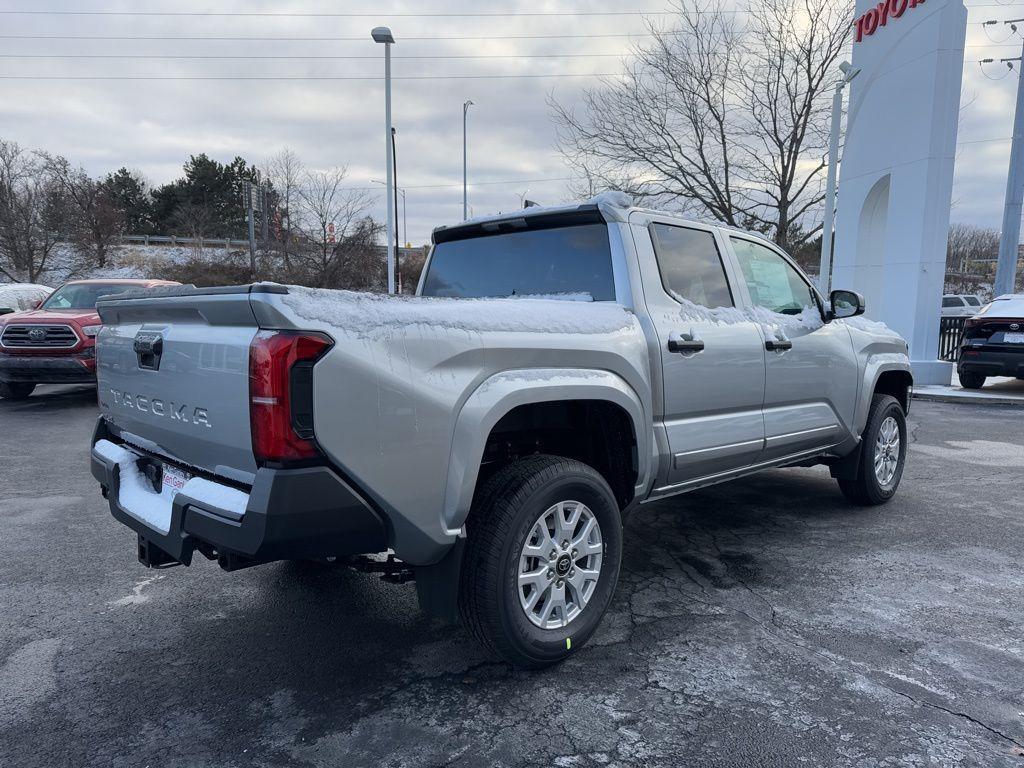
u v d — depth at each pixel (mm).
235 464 2459
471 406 2648
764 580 3971
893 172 13781
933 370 13391
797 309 4801
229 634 3336
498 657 3094
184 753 2428
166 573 4105
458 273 4324
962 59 12625
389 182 23516
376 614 3559
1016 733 2535
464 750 2439
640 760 2381
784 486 6176
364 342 2381
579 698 2762
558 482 2879
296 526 2271
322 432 2277
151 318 2934
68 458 7207
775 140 22000
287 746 2465
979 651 3135
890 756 2400
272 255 35438
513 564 2756
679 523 5059
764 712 2658
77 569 4160
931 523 5055
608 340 3195
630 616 3498
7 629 3393
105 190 45156
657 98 22203
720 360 3811
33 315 10508
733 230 4367
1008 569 4145
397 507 2475
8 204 38688
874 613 3527
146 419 2967
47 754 2420
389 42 22672
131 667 3025
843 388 4883
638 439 3334
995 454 7602
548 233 3889
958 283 51094
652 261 3650
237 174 68312
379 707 2707
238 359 2342
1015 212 14758
